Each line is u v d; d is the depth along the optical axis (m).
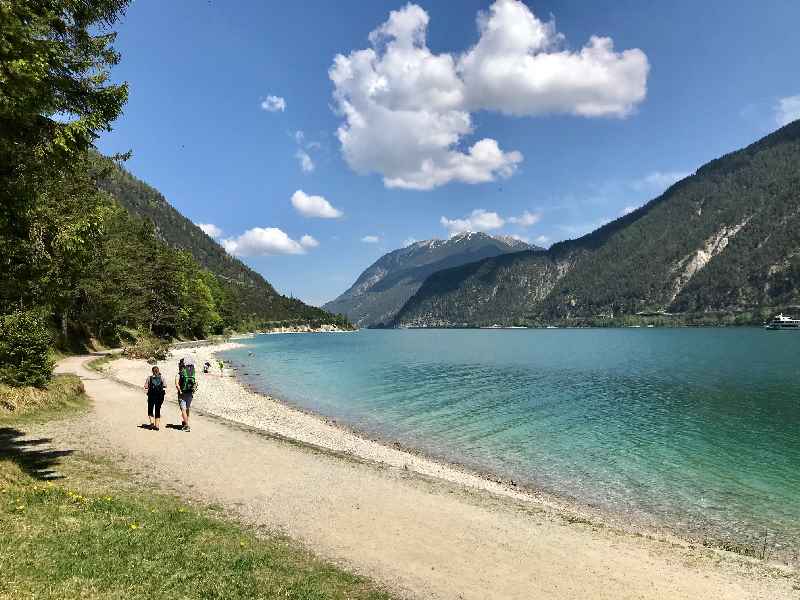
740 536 15.91
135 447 17.53
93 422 20.69
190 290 126.12
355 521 13.02
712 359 83.62
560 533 13.81
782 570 12.66
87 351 61.50
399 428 31.78
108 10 10.95
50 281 11.95
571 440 28.67
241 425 24.92
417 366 76.81
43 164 10.20
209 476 15.35
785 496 19.55
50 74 9.95
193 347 106.75
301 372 66.56
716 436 29.50
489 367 75.06
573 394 46.69
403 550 11.49
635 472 22.70
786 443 27.78
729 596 10.74
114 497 11.91
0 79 8.39
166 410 25.92
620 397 44.66
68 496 10.85
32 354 22.25
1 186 9.67
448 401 42.44
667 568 12.02
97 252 13.20
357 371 68.62
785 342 130.88
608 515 17.59
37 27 9.26
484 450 26.50
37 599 6.40
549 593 10.05
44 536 8.39
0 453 14.30
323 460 19.25
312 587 9.03
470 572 10.68
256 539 10.98
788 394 45.62
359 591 9.32
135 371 46.62
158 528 10.16
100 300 58.16
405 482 17.50
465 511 14.87
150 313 92.81
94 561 7.92
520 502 16.77
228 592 8.05
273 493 14.49
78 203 16.22
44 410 21.17
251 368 72.06
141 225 104.19
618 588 10.56
